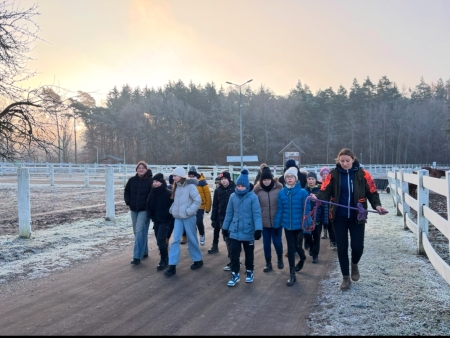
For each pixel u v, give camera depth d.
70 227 10.01
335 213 5.14
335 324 3.94
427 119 86.69
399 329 3.75
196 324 4.05
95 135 84.75
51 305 4.65
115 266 6.52
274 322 4.06
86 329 3.95
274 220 5.90
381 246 7.54
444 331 3.68
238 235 5.57
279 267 6.33
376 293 4.80
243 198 5.63
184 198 6.27
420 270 5.73
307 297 4.85
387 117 86.50
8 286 5.39
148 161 78.19
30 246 7.72
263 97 86.44
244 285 5.45
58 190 21.39
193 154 77.50
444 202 14.81
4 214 12.55
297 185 5.77
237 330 3.87
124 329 3.94
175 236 6.19
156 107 79.19
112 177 11.15
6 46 8.87
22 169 8.48
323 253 7.59
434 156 86.25
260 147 78.12
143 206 6.76
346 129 85.50
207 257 7.30
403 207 9.62
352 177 5.11
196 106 85.31
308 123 84.56
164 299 4.84
